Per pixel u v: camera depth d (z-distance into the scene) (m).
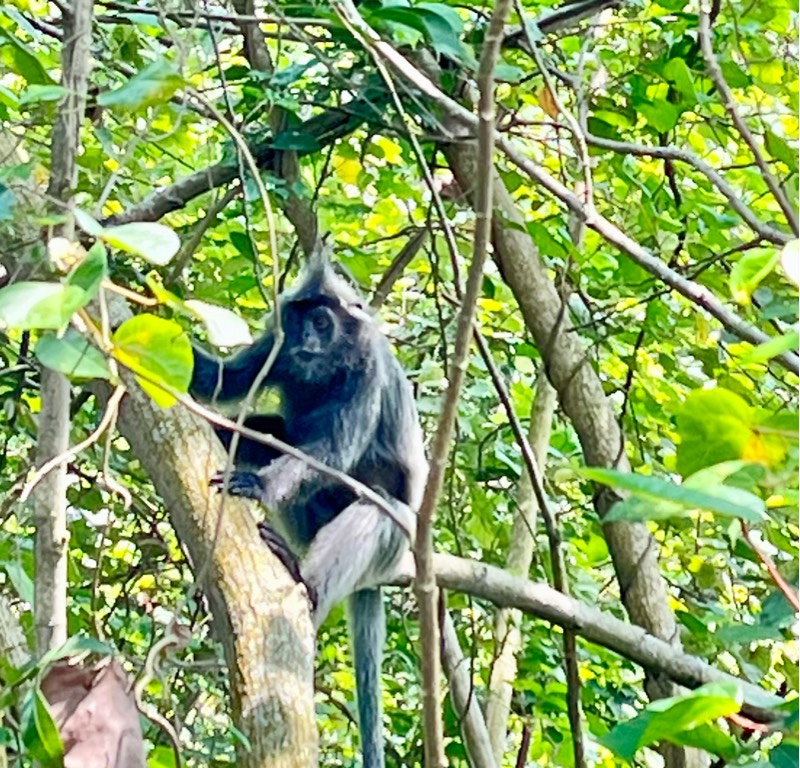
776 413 1.60
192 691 4.29
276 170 4.62
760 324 4.44
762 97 5.00
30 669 2.08
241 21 3.80
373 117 4.28
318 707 5.28
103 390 3.25
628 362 5.42
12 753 2.48
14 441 4.79
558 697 5.38
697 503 1.41
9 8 3.61
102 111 3.84
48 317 1.58
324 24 3.56
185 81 2.27
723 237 4.74
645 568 4.82
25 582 3.21
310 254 4.97
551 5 4.98
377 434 5.14
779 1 4.59
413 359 6.10
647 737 1.53
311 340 4.84
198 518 3.05
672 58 4.31
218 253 5.43
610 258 5.12
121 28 4.17
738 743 1.76
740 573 5.29
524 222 4.65
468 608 5.29
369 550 4.57
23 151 3.31
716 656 5.00
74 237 2.29
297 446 4.84
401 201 5.96
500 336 5.95
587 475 1.46
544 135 5.19
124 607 4.65
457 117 3.77
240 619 2.93
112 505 3.91
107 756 2.03
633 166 4.98
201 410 2.05
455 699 4.33
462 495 5.44
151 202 4.50
